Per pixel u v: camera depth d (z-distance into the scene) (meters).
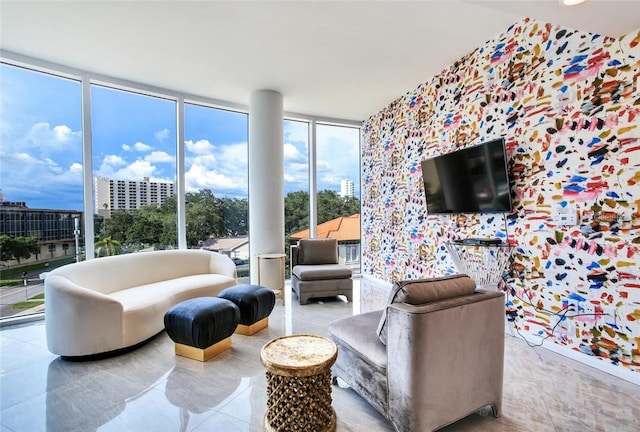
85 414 1.79
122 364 2.38
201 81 4.01
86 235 3.65
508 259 2.92
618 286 2.16
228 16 2.70
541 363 2.38
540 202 2.65
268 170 4.36
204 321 2.38
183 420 1.73
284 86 4.20
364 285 5.07
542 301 2.65
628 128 2.10
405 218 4.49
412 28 2.90
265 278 4.36
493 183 2.95
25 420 1.74
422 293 1.62
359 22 2.81
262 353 1.67
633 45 2.06
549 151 2.57
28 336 2.93
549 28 2.55
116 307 2.48
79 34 2.94
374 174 5.31
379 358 1.69
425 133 4.05
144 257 3.58
